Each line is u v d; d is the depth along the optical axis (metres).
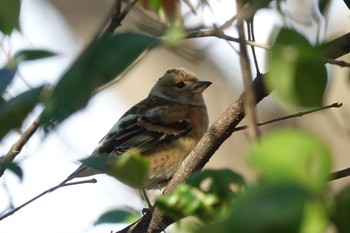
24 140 8.13
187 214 4.99
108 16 5.21
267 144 3.46
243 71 4.26
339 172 7.04
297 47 3.97
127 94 17.67
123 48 4.20
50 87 4.48
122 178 4.80
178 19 6.68
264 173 3.42
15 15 6.68
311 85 3.96
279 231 3.28
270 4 5.57
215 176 4.95
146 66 17.70
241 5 4.96
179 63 17.52
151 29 4.71
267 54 4.07
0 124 4.49
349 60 12.10
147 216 7.93
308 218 3.31
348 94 15.14
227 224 3.38
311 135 3.49
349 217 3.40
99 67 4.14
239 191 4.76
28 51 5.90
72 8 17.81
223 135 8.20
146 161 4.77
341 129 10.91
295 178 3.38
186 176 8.24
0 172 7.78
